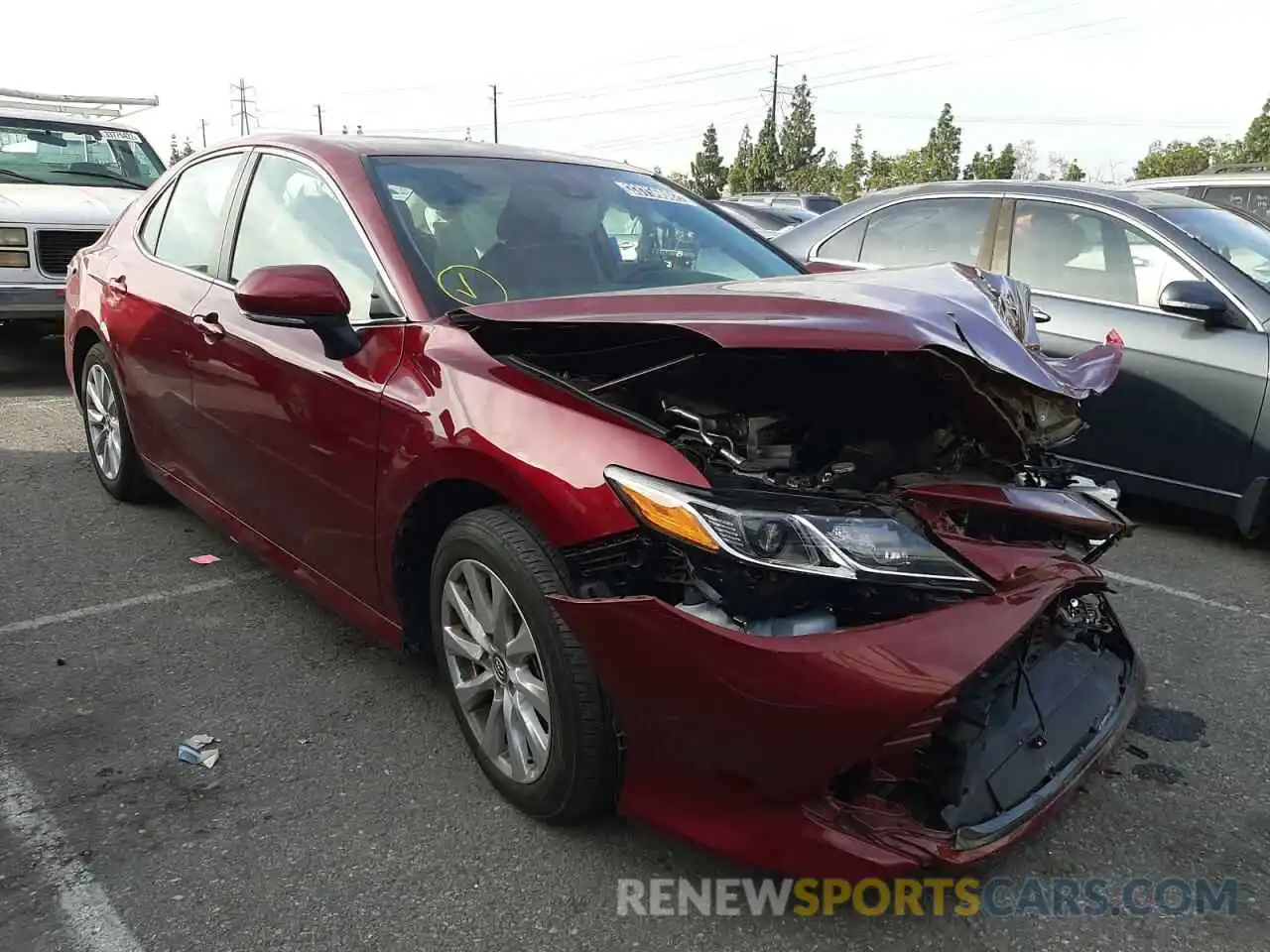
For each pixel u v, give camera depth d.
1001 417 2.47
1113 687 2.64
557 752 2.34
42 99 8.88
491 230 3.17
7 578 3.98
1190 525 5.04
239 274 3.57
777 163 62.03
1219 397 4.47
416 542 2.79
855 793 2.10
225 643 3.49
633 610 2.09
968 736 2.21
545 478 2.29
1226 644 3.67
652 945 2.16
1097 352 3.07
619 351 2.61
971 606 2.11
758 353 2.44
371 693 3.17
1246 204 7.62
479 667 2.66
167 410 3.99
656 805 2.24
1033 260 5.23
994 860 2.34
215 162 4.00
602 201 3.54
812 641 2.00
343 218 3.11
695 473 2.13
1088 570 2.41
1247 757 2.92
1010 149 59.34
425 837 2.49
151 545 4.37
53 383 7.75
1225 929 2.24
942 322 2.38
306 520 3.17
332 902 2.26
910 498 2.35
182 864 2.38
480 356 2.60
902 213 5.86
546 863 2.40
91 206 7.41
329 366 2.93
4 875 2.32
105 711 3.03
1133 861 2.46
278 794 2.64
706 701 2.04
